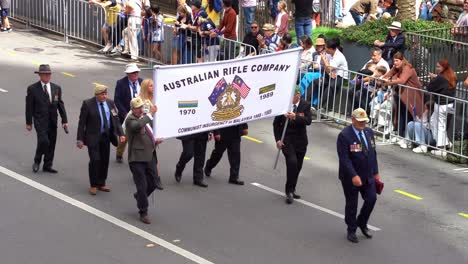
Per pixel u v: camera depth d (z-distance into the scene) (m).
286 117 13.16
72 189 13.47
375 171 12.00
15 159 14.73
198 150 13.88
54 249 11.22
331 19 24.34
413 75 17.20
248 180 14.45
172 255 11.20
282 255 11.45
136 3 22.36
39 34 24.88
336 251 11.72
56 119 14.07
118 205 12.91
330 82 18.06
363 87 17.61
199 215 12.74
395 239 12.29
